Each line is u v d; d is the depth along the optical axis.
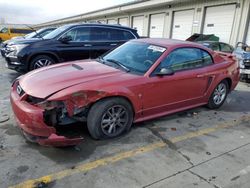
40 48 7.09
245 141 3.94
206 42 11.74
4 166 2.91
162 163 3.18
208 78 4.88
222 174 3.02
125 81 3.66
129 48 4.65
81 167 2.99
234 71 5.50
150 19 21.30
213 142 3.84
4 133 3.70
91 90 3.30
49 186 2.63
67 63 4.39
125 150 3.44
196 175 2.96
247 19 13.44
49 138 3.03
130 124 3.89
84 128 3.94
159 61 4.05
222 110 5.40
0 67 9.67
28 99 3.30
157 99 4.07
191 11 16.84
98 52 7.77
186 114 4.98
